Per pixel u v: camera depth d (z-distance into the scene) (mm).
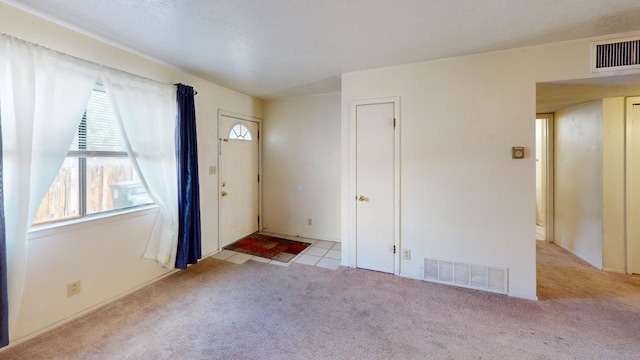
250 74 3250
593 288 2686
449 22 2023
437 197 2822
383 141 3029
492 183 2617
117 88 2387
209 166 3590
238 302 2486
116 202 2543
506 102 2541
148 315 2268
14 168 1782
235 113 4066
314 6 1809
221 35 2236
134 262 2660
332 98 4234
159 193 2764
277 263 3404
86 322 2152
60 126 1994
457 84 2699
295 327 2119
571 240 3654
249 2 1764
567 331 2035
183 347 1896
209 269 3209
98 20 1991
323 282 2879
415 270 2951
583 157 3389
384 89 2994
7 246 1771
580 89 2656
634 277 2920
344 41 2346
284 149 4621
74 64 2064
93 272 2318
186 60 2783
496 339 1962
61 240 2100
